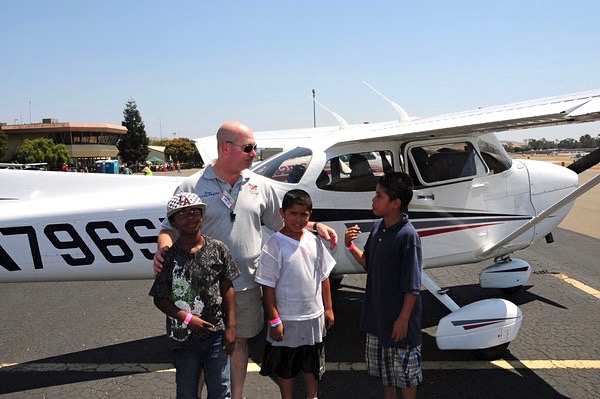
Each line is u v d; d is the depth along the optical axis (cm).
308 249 267
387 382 267
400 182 254
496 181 427
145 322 463
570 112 277
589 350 373
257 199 273
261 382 339
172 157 7738
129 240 365
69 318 479
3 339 427
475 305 356
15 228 361
